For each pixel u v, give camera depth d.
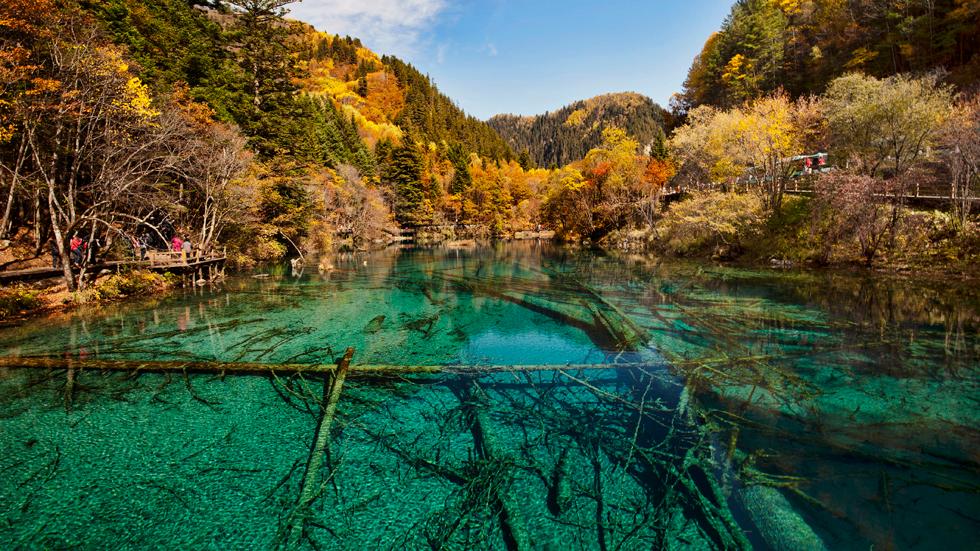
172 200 22.02
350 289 20.55
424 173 70.25
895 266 19.53
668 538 4.84
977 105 19.38
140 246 20.20
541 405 8.19
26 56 14.20
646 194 40.88
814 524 4.88
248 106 30.09
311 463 6.26
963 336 11.14
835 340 11.16
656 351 10.88
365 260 34.47
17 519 5.23
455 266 30.00
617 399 8.32
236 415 7.82
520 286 20.98
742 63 48.25
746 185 29.06
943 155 19.44
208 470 6.23
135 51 24.22
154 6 31.84
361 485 5.86
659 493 5.62
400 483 5.91
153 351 10.97
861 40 37.84
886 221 20.20
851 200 19.64
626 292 18.66
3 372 9.58
